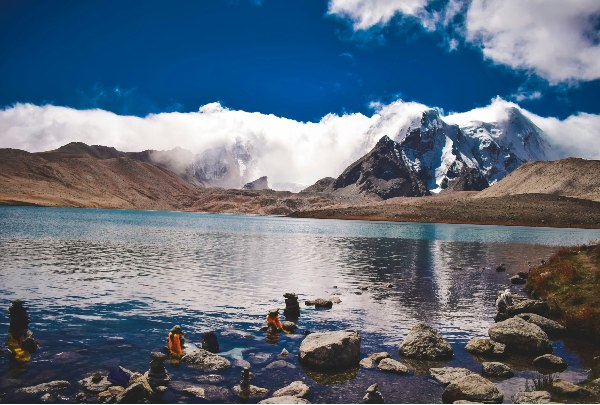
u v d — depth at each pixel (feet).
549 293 97.55
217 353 60.64
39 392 46.03
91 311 80.59
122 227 365.81
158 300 91.35
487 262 182.70
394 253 216.74
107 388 47.34
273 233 376.48
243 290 105.50
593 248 147.84
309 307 90.43
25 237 230.07
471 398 46.39
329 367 55.72
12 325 58.18
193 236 296.10
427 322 80.48
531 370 57.06
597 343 68.90
